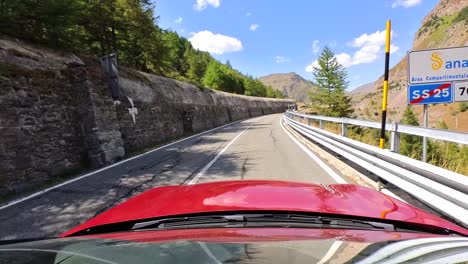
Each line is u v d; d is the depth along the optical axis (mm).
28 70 8625
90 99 10766
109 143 11039
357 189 2467
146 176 7871
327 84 53062
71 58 10797
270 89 134000
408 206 2168
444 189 3498
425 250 1237
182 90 26328
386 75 5930
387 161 5172
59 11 10602
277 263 1081
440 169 3633
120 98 13914
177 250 1213
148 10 25297
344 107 52094
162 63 29047
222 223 1838
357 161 6684
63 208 5469
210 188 2412
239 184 2514
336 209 1925
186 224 1849
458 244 1343
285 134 18391
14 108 7832
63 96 9945
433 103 5566
